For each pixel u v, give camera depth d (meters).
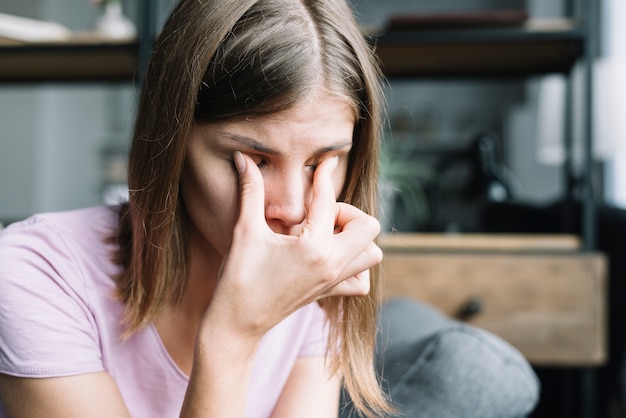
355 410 0.96
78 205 5.29
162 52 0.68
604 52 3.57
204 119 0.64
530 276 1.78
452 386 0.93
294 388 0.87
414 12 5.65
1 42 1.94
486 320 1.79
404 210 3.12
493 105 5.56
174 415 0.80
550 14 4.79
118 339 0.78
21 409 0.71
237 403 0.63
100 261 0.78
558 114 2.60
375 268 0.81
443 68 2.22
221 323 0.62
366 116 0.68
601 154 2.52
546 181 4.85
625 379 1.90
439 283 1.80
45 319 0.71
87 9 5.15
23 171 4.77
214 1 0.64
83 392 0.72
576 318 1.77
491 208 2.74
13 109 4.78
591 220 1.79
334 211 0.64
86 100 5.34
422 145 5.41
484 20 1.81
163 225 0.69
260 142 0.63
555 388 2.20
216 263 0.78
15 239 0.75
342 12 0.67
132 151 0.72
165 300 0.74
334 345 0.83
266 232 0.63
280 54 0.61
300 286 0.62
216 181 0.65
